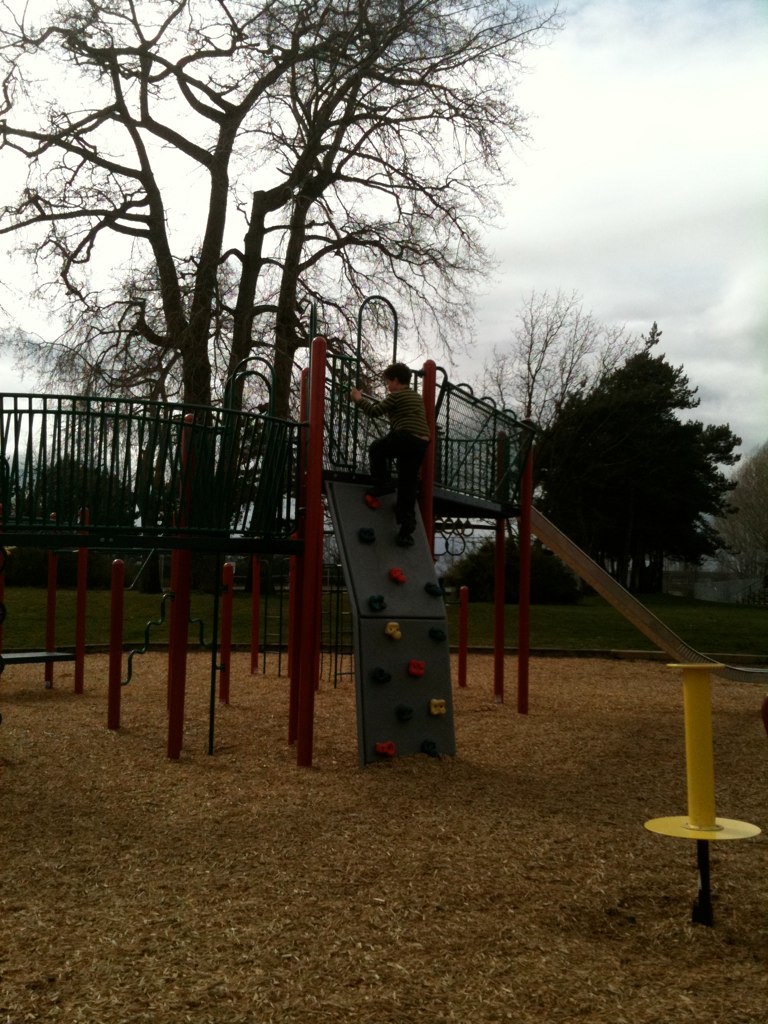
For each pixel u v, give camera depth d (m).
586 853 4.68
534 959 3.38
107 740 7.58
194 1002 3.01
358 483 7.81
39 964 3.28
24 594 21.69
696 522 52.59
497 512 9.96
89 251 23.03
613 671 13.30
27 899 3.97
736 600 62.28
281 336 22.89
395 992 3.10
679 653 10.59
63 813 5.40
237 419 6.93
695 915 3.74
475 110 22.66
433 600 7.41
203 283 22.38
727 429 53.09
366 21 22.03
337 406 7.98
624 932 3.67
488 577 27.52
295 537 7.38
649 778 6.60
